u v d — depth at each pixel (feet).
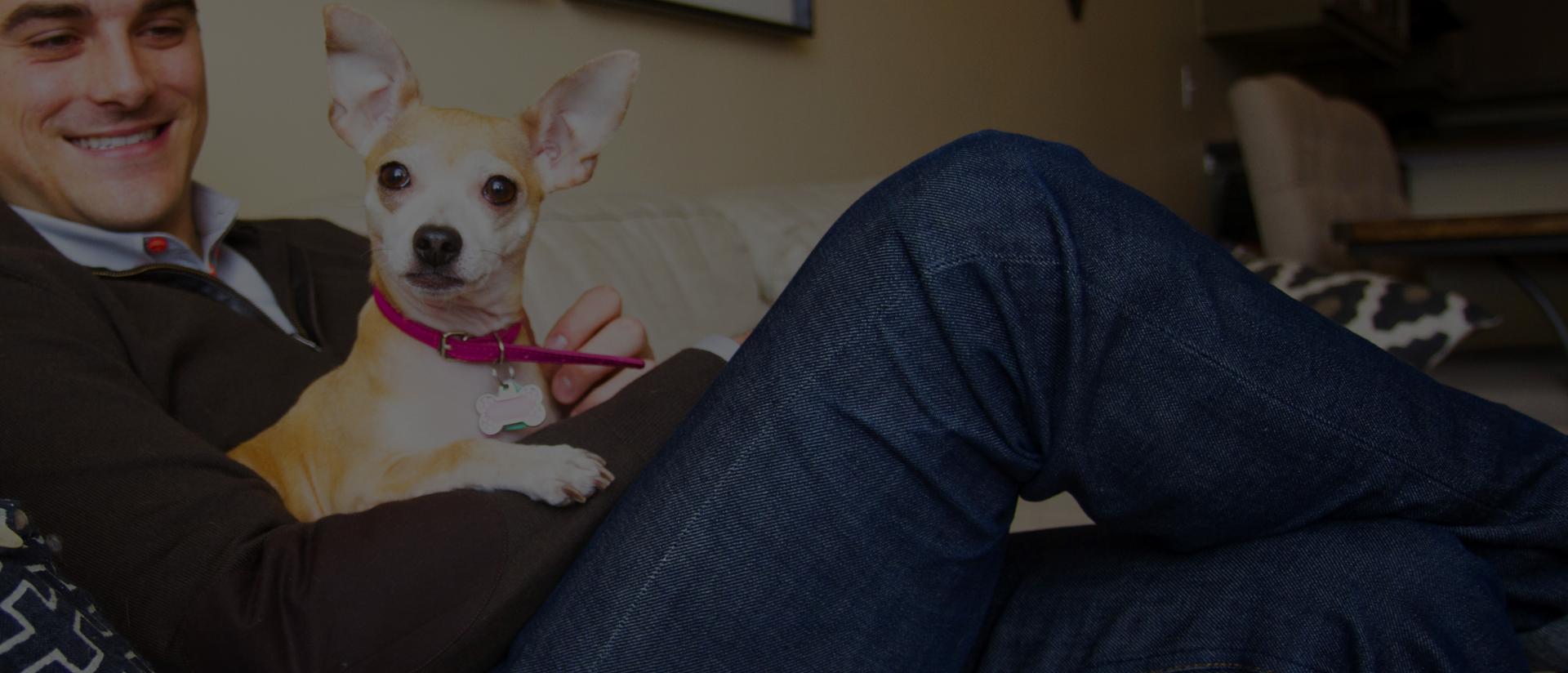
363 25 3.41
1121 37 14.08
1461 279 13.89
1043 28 12.44
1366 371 2.62
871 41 9.68
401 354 3.19
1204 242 2.70
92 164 3.61
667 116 7.41
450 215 3.19
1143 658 2.80
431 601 2.47
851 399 2.60
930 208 2.61
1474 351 13.91
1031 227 2.59
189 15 3.81
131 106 3.59
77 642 2.08
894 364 2.61
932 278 2.58
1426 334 7.34
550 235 5.28
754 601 2.60
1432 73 19.61
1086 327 2.60
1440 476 2.61
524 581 2.57
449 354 3.21
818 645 2.69
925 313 2.60
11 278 2.99
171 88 3.73
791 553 2.61
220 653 2.41
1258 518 2.72
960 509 2.72
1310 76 19.51
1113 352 2.60
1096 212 2.61
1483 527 2.66
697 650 2.60
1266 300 2.65
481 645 2.55
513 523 2.63
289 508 3.14
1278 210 10.68
